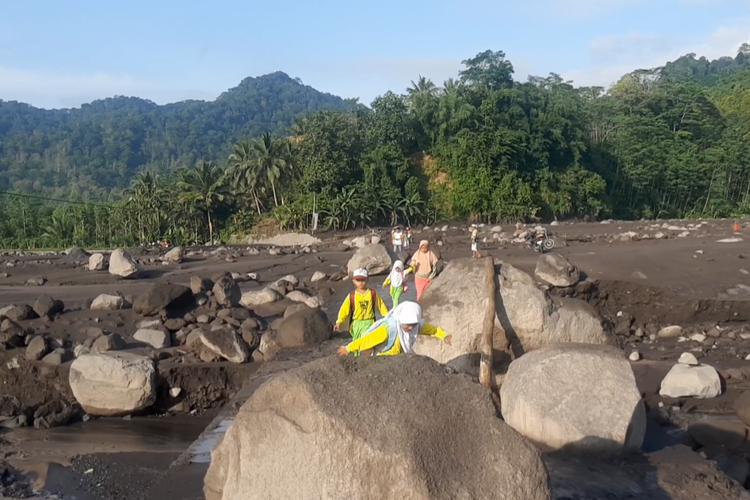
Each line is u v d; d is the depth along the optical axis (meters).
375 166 77.69
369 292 9.18
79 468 9.35
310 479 4.58
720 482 6.72
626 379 7.34
